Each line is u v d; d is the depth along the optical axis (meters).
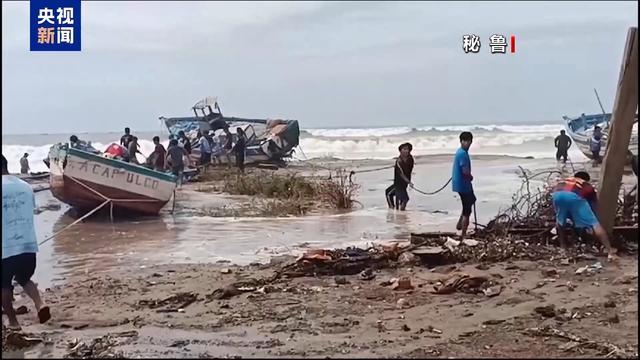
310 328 7.10
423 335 6.70
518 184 23.59
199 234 14.23
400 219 15.85
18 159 48.81
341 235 13.66
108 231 15.08
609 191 10.36
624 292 7.91
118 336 6.96
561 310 7.26
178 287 9.17
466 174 11.62
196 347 6.52
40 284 9.81
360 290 8.71
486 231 11.41
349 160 44.50
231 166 31.67
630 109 10.20
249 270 10.16
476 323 7.00
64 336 7.06
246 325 7.30
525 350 6.11
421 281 8.95
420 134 72.06
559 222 10.45
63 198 17.72
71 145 19.48
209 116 38.06
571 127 35.69
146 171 17.27
